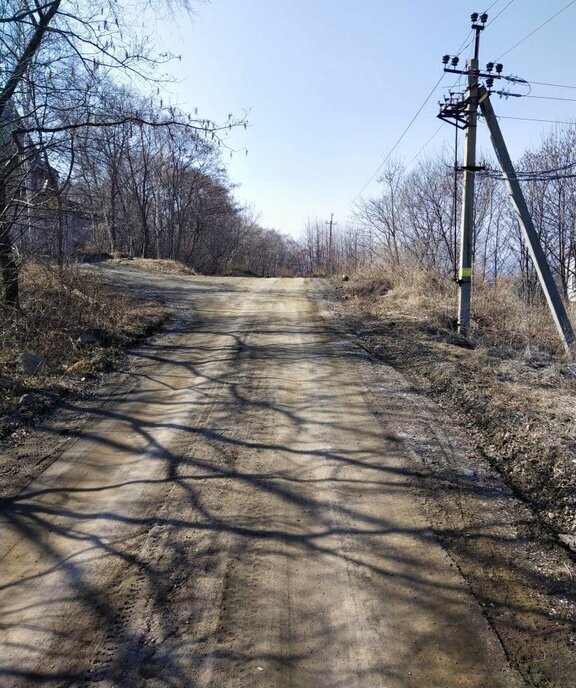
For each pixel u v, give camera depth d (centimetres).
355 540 366
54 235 1005
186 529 380
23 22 801
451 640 279
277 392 670
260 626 289
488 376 729
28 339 796
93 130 980
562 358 965
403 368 788
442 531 378
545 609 302
